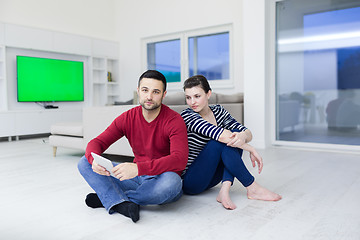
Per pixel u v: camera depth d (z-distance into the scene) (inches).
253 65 154.6
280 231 54.2
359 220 59.1
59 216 62.8
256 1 152.3
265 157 129.6
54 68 226.8
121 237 52.4
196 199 73.0
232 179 68.5
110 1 266.4
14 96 209.5
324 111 147.9
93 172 61.7
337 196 74.9
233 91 205.9
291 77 155.9
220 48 214.5
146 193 61.2
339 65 142.9
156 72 58.4
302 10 150.9
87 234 53.8
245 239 51.1
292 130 157.1
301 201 71.0
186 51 228.4
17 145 176.6
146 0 245.9
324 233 53.2
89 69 249.6
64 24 235.1
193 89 67.2
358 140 139.6
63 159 130.0
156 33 241.4
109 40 259.3
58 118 222.8
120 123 63.5
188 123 67.1
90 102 252.2
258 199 72.2
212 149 66.7
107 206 61.7
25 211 66.0
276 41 159.0
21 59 207.8
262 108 153.1
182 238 51.8
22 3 210.4
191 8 221.0
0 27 192.7
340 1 141.2
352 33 139.1
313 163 116.3
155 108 59.0
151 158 63.2
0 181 92.6
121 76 268.1
